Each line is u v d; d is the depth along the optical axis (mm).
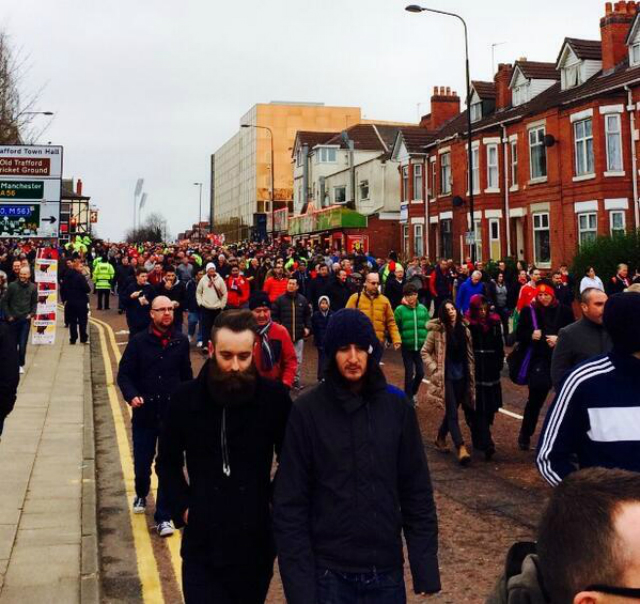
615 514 1382
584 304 5195
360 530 2891
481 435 8008
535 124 30234
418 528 3021
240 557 3225
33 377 13289
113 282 30312
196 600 3182
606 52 28875
